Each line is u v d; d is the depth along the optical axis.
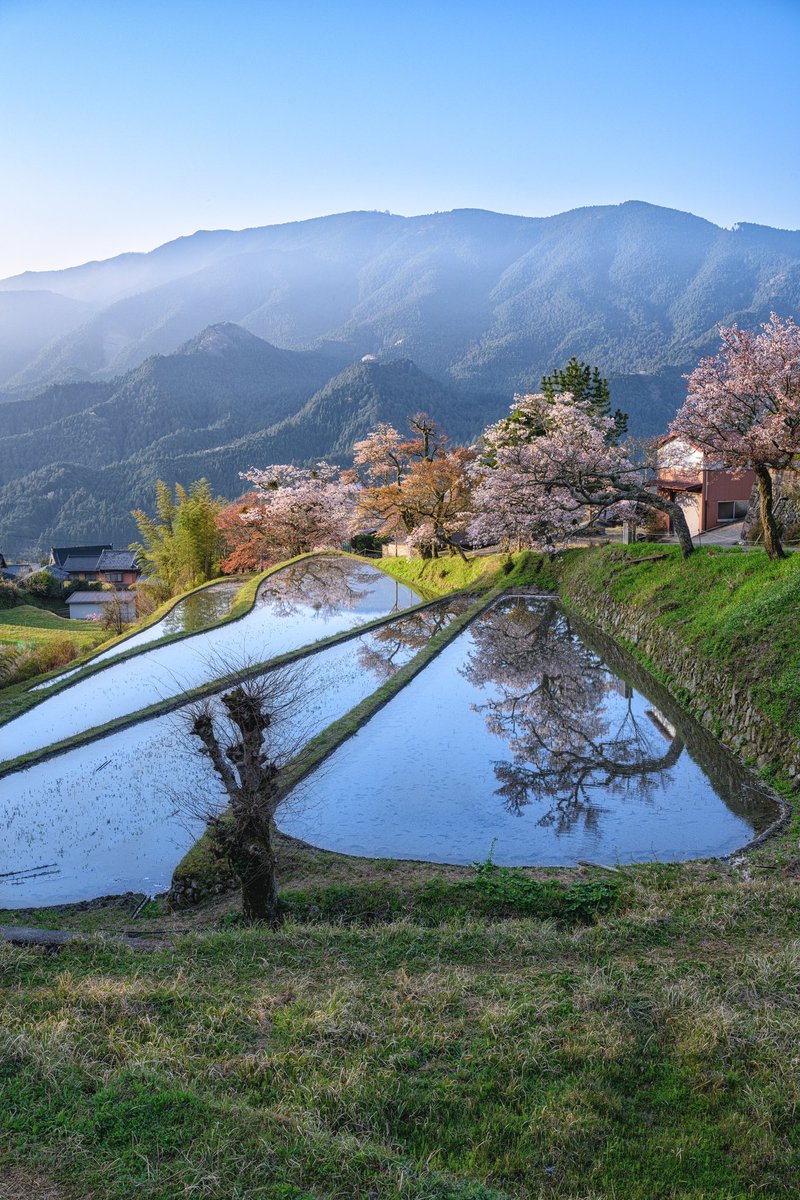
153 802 17.80
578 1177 5.70
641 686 26.11
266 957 9.67
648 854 14.34
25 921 12.31
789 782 16.52
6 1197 4.91
